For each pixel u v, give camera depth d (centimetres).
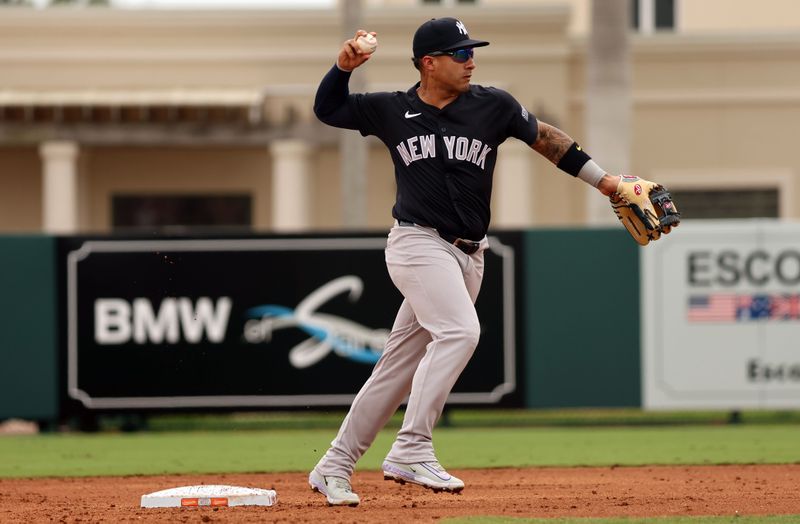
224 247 4859
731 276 4875
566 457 3691
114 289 4850
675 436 4462
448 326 2094
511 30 8250
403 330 2180
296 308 4856
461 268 2145
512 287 4856
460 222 2105
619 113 6169
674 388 4878
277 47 8250
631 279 4881
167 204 8506
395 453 2152
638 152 8462
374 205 8375
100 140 7994
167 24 8256
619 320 4872
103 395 4847
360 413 2212
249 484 2988
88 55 8269
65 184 8012
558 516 2125
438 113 2102
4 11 8231
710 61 8425
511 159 8056
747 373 4875
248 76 8269
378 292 4853
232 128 8031
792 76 8412
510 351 4853
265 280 4856
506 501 2411
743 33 8375
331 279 4859
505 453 3841
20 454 3975
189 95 8038
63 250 4862
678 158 8456
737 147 8456
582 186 8269
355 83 6869
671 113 8450
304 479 3133
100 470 3450
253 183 8456
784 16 9769
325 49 8244
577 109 8356
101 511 2336
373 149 8356
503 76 8269
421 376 2111
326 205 8344
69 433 4975
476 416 5544
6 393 4847
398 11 8162
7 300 4856
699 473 3166
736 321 4878
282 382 4847
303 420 5397
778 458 3603
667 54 8412
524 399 4856
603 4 6159
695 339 4875
